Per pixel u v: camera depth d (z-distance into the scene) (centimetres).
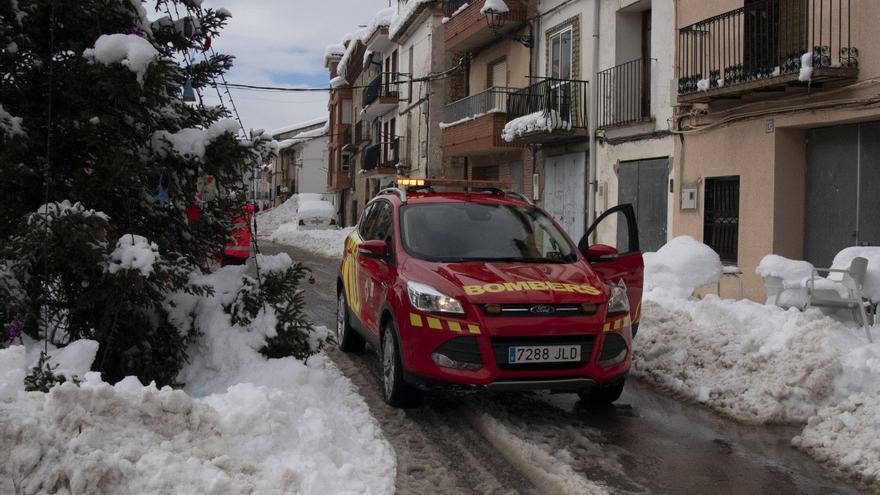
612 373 569
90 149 570
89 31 577
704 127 1320
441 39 2888
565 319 555
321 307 1179
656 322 821
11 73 557
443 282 577
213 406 437
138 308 570
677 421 593
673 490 449
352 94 5159
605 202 1661
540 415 600
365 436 499
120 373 577
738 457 511
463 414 598
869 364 614
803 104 1109
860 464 485
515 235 682
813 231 1166
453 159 2691
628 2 1574
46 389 457
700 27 1320
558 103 1808
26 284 529
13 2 543
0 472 336
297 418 455
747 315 778
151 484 347
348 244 859
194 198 608
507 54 2208
